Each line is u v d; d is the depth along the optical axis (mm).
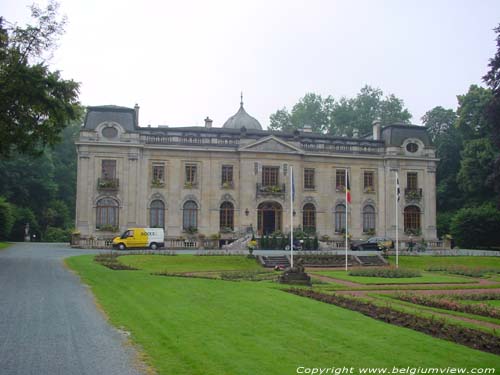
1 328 13773
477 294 24797
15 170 68125
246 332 13555
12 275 24906
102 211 54656
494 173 52469
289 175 59188
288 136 61188
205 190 57812
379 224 62469
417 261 45562
